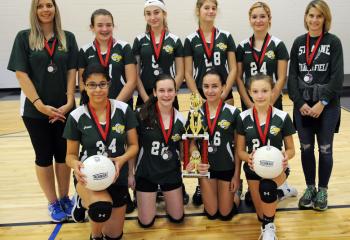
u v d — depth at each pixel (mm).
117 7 8430
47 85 2836
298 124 3094
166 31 3385
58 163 3045
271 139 2746
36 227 2936
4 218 3100
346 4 8477
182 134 2840
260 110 2793
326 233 2719
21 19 8375
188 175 2785
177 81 3350
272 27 8586
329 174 3064
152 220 2869
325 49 2920
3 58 8602
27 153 4785
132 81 3125
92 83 2447
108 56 3096
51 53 2795
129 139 2662
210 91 2824
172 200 2879
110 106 2621
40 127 2891
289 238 2662
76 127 2566
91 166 2338
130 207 3129
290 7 8469
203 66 3332
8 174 4086
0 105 7629
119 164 2490
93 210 2277
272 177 2514
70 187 3711
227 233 2762
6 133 5738
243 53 3316
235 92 8234
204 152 2773
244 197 3369
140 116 2801
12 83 8797
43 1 2699
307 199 3107
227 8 8492
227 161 2889
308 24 2947
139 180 2865
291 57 3119
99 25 3008
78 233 2824
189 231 2805
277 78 3258
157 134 2793
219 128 2869
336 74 2879
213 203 2939
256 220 2945
